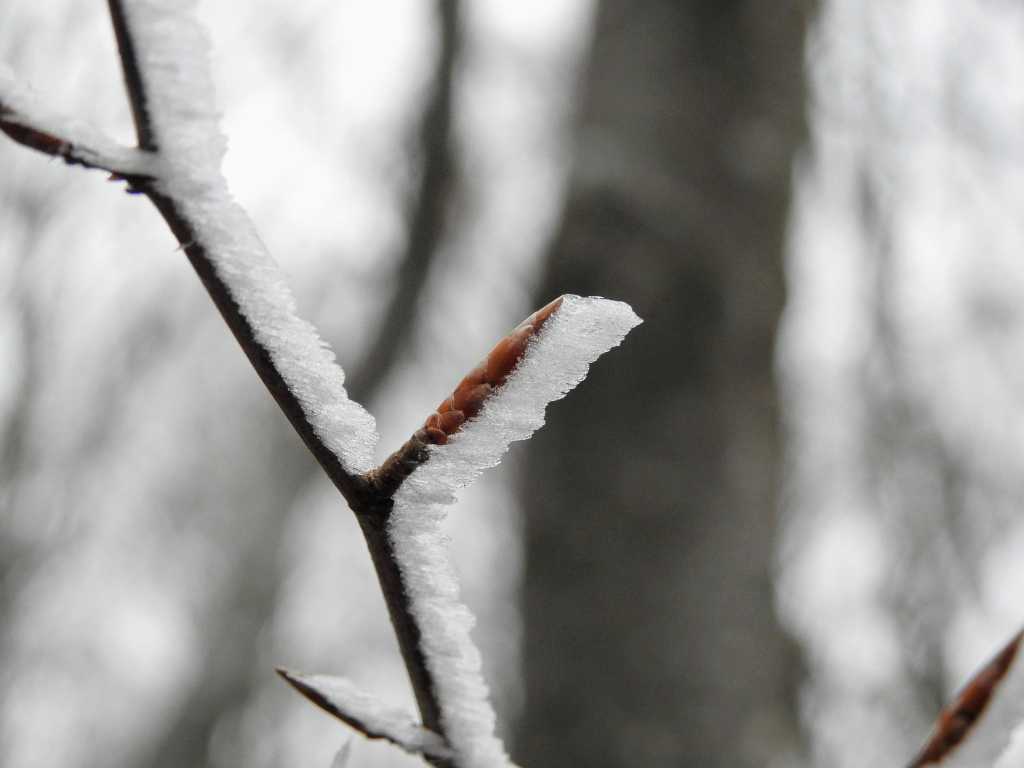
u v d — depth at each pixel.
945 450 1.51
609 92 1.24
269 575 1.88
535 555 1.13
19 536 1.50
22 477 1.46
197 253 0.38
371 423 0.38
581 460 1.12
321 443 0.38
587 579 1.10
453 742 0.38
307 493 2.01
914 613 1.44
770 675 1.12
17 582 1.52
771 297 1.21
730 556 1.11
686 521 1.10
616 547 1.10
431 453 0.38
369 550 0.38
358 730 0.38
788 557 1.54
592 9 1.33
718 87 1.24
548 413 1.15
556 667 1.09
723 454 1.13
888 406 1.52
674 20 1.26
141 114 0.37
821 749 1.38
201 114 0.38
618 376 1.14
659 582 1.09
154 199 0.38
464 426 0.38
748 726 1.07
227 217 0.38
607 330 0.38
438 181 1.80
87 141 0.37
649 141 1.20
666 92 1.22
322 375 0.38
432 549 0.38
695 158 1.20
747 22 1.27
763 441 1.17
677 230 1.16
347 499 0.38
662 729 1.05
